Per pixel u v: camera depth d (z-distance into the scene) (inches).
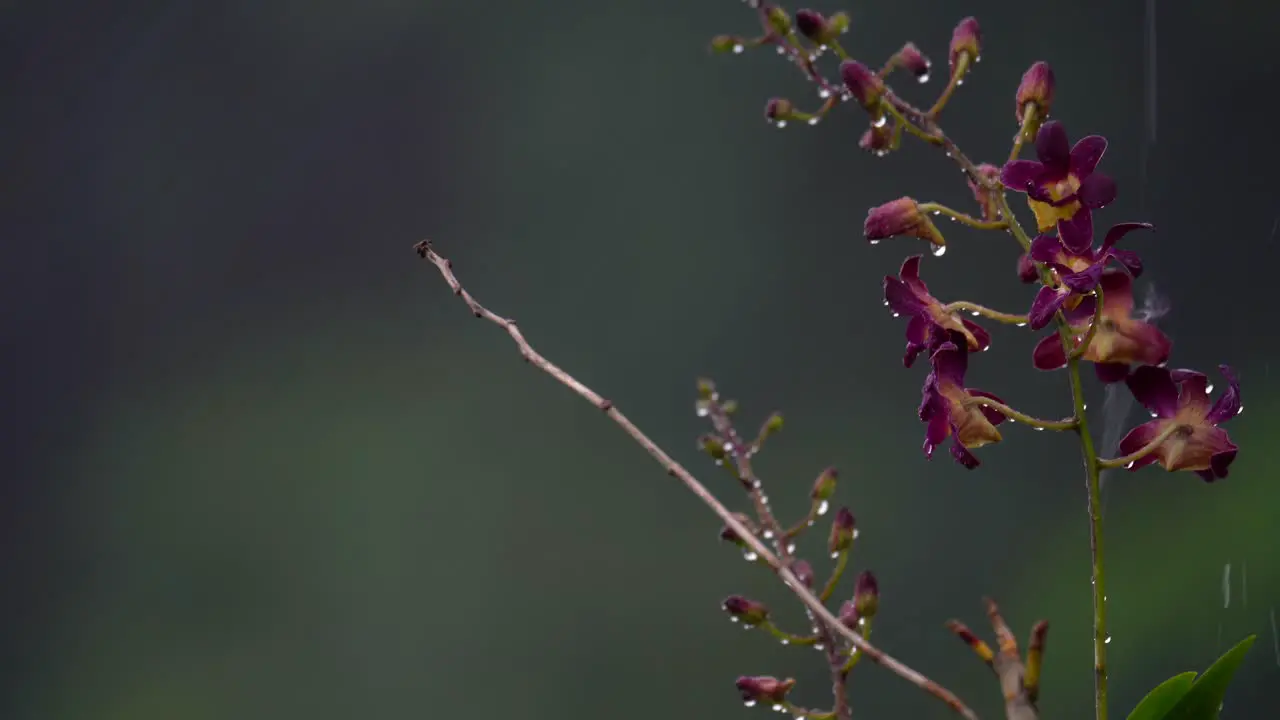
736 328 669.3
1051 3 618.2
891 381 616.4
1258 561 339.9
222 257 768.9
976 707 386.6
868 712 387.5
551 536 607.2
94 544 687.1
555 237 731.4
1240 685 290.4
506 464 651.5
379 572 627.5
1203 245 356.2
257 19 772.6
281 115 764.6
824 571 399.5
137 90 778.8
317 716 591.8
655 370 675.4
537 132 757.9
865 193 664.4
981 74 620.1
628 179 727.1
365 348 735.7
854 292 650.2
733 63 726.5
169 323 754.2
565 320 708.0
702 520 579.2
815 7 653.9
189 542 679.7
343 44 786.2
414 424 676.7
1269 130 452.1
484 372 698.2
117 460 716.7
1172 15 469.1
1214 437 49.5
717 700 519.5
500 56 765.9
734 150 692.1
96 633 658.2
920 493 517.0
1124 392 93.2
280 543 645.3
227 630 631.8
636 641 553.3
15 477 720.3
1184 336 344.2
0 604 687.7
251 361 738.2
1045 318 47.8
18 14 781.3
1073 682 391.2
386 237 762.2
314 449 682.2
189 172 778.8
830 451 583.2
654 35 749.3
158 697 625.9
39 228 770.8
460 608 592.1
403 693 581.3
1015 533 475.5
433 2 759.7
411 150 763.4
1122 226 47.6
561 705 550.3
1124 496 392.5
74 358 757.9
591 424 645.9
